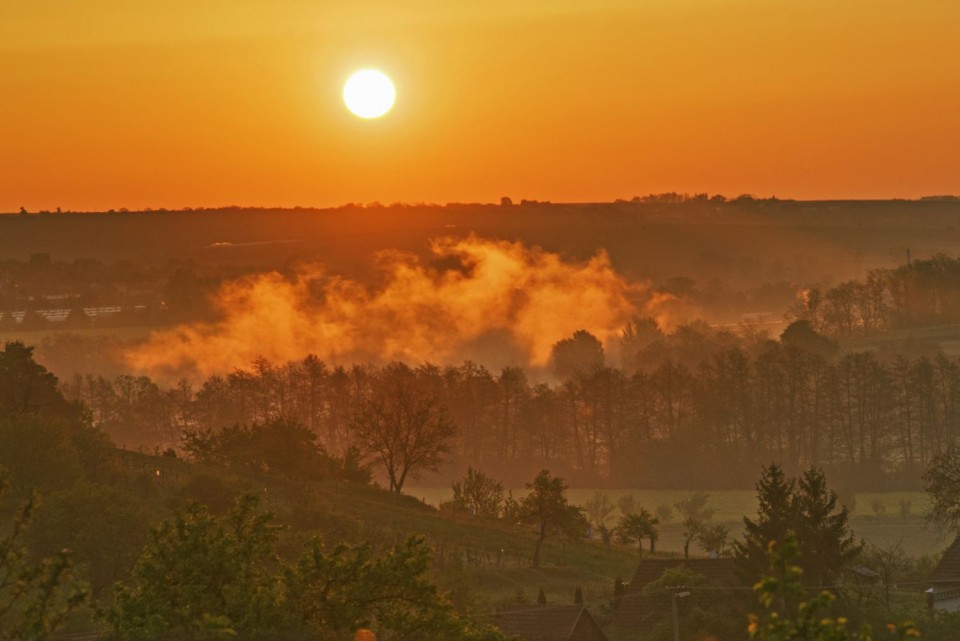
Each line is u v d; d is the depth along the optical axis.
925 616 133.25
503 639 76.81
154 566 69.88
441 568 174.25
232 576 69.88
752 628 32.06
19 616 63.44
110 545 114.38
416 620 72.38
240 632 67.19
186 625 67.38
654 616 143.25
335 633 70.50
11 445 150.00
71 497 116.69
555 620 124.94
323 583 72.12
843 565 142.50
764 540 142.12
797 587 31.94
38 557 113.31
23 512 43.81
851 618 127.19
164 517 162.38
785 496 144.62
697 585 144.62
